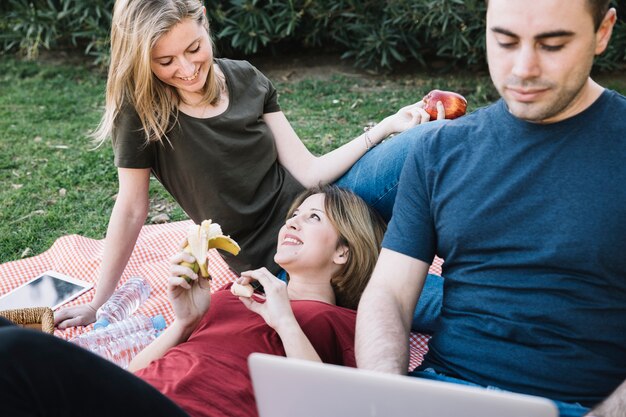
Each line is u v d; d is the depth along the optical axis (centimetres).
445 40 636
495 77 195
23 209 458
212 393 223
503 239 205
